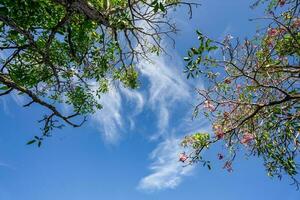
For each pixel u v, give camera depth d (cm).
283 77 899
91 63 933
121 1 760
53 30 720
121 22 733
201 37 716
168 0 802
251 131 923
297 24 841
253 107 918
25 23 700
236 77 884
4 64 801
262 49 877
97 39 927
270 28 857
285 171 891
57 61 926
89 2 698
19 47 776
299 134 870
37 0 678
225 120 942
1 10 630
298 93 827
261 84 823
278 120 888
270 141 909
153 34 848
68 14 703
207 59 797
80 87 1019
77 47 894
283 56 857
